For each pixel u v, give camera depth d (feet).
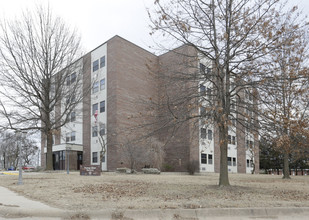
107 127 114.21
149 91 125.70
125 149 101.30
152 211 23.53
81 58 99.09
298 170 189.16
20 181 46.65
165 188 40.81
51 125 88.84
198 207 25.43
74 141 135.23
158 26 39.42
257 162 164.55
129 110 116.98
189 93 41.39
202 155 119.24
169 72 43.55
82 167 70.79
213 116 36.47
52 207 24.95
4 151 211.61
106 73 119.85
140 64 125.39
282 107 38.68
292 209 25.80
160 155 101.30
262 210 25.21
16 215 23.50
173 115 36.52
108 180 55.47
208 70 45.42
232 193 35.78
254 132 40.68
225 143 41.88
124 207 24.71
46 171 88.33
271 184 55.21
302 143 36.63
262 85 37.40
